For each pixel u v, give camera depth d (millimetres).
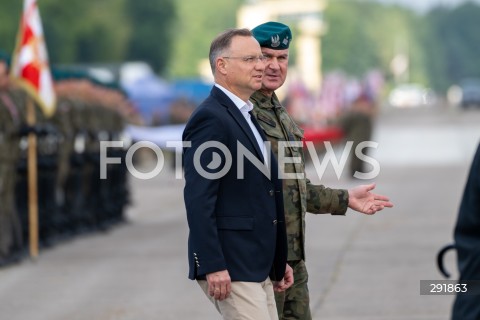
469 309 9820
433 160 63844
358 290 21750
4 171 25438
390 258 25734
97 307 20828
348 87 111062
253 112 12711
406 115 146625
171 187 50719
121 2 147500
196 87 89625
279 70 12945
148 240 30766
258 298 12000
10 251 26234
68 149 30531
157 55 158125
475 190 9750
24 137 26391
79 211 31828
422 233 30297
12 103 25516
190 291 22297
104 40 135000
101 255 27766
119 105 34062
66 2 127812
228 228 12023
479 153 9773
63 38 125938
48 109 26438
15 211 26453
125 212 36344
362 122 52156
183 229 33531
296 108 72812
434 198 40656
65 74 36188
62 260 27000
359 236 29891
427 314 19406
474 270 9805
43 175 28969
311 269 24406
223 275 11828
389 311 19719
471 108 166000
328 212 13320
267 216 12164
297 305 12953
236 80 12273
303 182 12875
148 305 20906
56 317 19953
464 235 9914
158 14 158125
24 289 22938
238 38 12312
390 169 56906
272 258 12234
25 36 26438
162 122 64812
